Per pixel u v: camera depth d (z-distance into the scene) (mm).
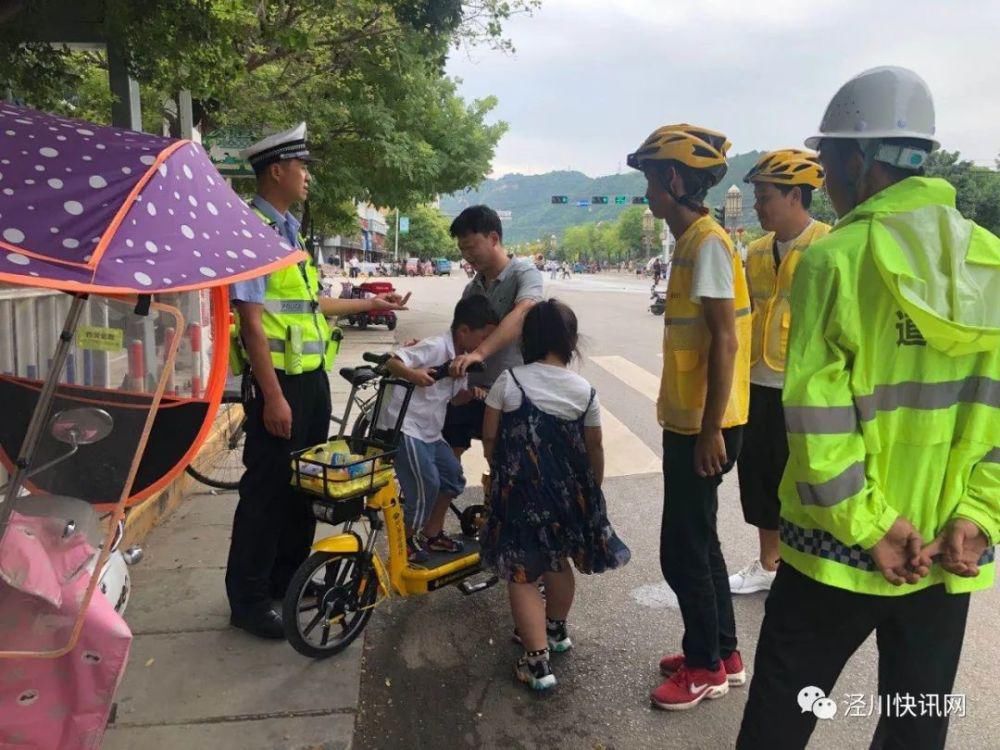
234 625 3432
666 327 2812
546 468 2982
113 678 1956
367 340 14055
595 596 3920
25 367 3387
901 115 1776
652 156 2680
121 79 5242
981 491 1733
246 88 9227
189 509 5012
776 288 3672
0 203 1626
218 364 2494
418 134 13750
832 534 1758
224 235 1926
